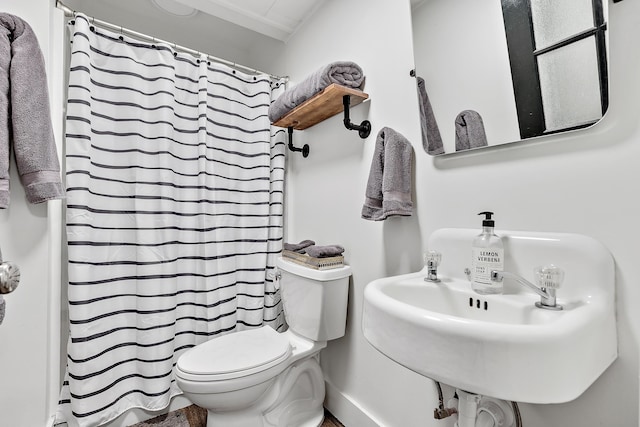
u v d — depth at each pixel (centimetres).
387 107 121
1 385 98
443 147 98
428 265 91
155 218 142
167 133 144
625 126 63
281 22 174
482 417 80
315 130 163
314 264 132
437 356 53
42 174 97
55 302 121
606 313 61
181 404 151
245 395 111
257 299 171
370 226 128
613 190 64
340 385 145
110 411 130
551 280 64
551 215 74
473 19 88
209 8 162
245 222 175
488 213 78
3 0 99
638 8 61
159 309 140
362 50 133
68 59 132
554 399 48
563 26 70
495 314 74
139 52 143
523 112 78
